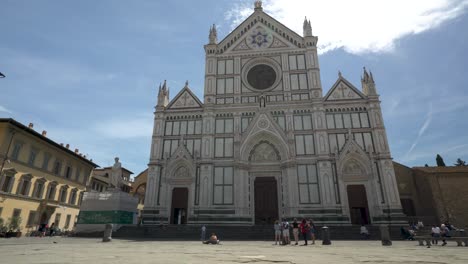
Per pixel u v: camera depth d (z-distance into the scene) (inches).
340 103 1654.8
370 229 1321.4
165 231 1376.7
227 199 1550.2
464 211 1455.5
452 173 1535.4
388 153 1504.7
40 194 1782.7
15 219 1482.5
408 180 1706.4
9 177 1555.1
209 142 1659.7
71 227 2090.3
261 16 1942.7
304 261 436.8
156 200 1585.9
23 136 1648.6
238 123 1701.5
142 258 464.8
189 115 1756.9
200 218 1510.8
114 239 1186.0
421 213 1626.5
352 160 1556.3
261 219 1552.7
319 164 1540.4
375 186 1470.2
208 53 1894.7
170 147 1701.5
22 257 465.4
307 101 1688.0
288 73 1785.2
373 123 1583.4
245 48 1889.8
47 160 1855.3
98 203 1503.4
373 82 1665.8
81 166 2236.7
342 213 1444.4
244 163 1620.3
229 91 1798.7
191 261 426.6
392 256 523.8
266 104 1718.8
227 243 996.6
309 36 1835.6
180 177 1636.3
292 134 1630.2
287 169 1569.9
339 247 791.7
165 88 1859.0
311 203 1489.9
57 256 485.1
